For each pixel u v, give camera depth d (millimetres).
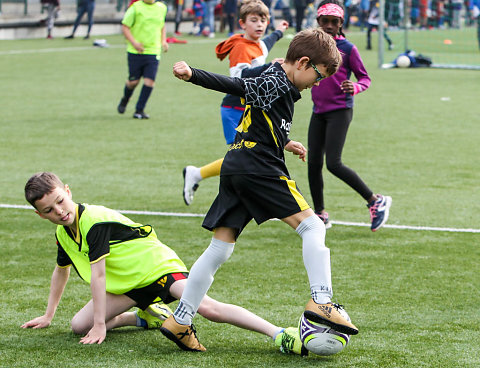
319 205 14570
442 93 34062
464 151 21922
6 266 12000
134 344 8906
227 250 8539
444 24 67938
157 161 20188
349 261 12484
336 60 8367
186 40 57625
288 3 73000
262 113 8344
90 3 57062
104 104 30188
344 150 21906
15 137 23281
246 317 8758
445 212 15617
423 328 9492
